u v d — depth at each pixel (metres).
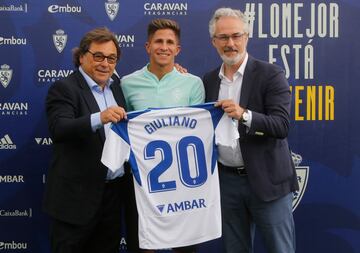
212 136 2.37
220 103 2.30
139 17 3.00
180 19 3.00
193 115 2.36
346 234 3.08
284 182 2.40
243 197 2.45
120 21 2.99
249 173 2.35
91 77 2.36
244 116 2.22
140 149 2.31
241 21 2.32
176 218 2.38
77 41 3.00
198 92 2.50
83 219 2.28
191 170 2.38
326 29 3.01
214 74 2.51
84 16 2.99
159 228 2.36
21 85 3.01
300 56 3.02
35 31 2.99
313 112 3.04
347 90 3.03
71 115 2.26
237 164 2.43
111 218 2.45
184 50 3.02
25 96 3.02
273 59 3.02
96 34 2.29
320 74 3.03
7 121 3.02
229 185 2.47
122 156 2.27
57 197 2.30
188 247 2.55
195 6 2.99
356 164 3.06
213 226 2.39
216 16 2.36
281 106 2.30
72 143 2.30
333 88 3.03
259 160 2.36
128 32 3.00
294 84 3.03
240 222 2.52
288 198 2.45
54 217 2.30
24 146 3.04
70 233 2.31
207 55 3.02
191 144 2.37
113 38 2.32
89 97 2.33
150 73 2.49
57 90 2.29
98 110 2.34
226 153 2.41
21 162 3.04
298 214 3.08
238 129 2.37
